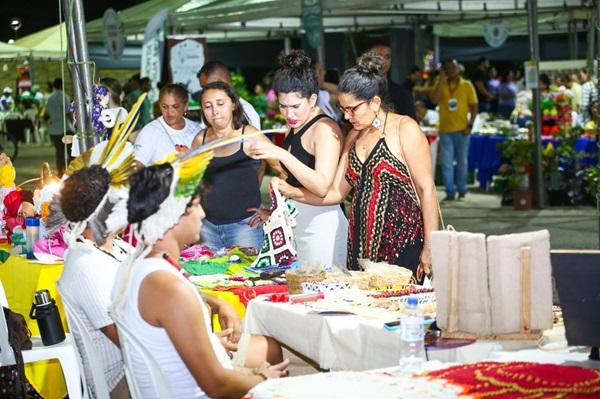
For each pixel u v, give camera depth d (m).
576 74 18.67
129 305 3.61
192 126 7.58
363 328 4.07
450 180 15.80
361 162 5.46
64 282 4.29
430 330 3.96
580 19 19.92
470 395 3.12
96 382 4.31
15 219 6.89
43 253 6.18
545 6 16.62
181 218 3.68
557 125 15.66
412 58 20.75
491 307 3.77
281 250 5.71
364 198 5.44
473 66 26.50
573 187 14.88
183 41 13.58
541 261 3.74
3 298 5.35
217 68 7.67
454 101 15.55
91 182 4.25
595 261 3.46
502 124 17.73
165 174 3.65
